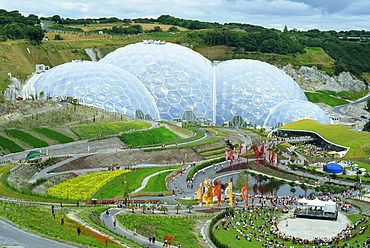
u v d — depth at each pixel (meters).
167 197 128.75
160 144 184.62
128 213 107.50
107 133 181.12
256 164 172.50
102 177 139.12
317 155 189.25
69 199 116.94
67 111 192.62
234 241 94.75
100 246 75.19
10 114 176.75
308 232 105.38
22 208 93.06
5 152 146.50
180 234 95.50
